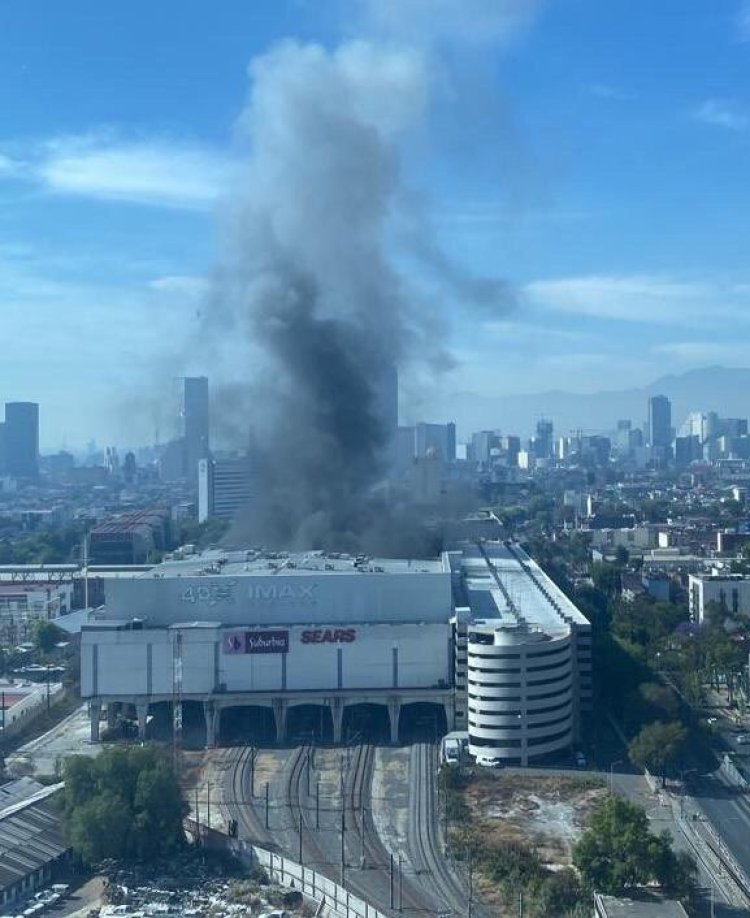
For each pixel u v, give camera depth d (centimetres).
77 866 17175
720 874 16300
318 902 15600
